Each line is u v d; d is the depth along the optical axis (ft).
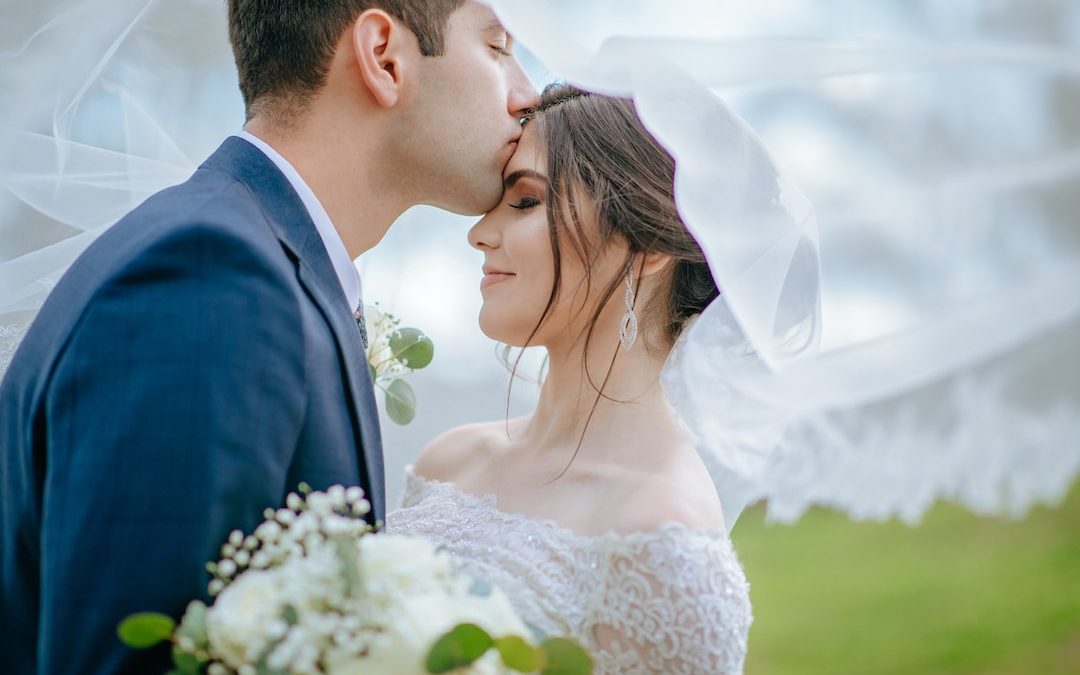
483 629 4.83
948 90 11.95
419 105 6.97
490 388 9.50
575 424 7.58
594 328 7.51
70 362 5.59
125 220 6.25
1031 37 11.30
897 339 12.25
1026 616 21.12
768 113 11.58
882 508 12.87
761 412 7.94
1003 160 12.38
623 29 10.01
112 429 5.42
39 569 6.04
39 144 8.05
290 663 4.85
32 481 5.93
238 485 5.48
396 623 4.87
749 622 6.76
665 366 7.63
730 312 7.47
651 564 6.51
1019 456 13.89
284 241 6.29
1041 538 23.63
